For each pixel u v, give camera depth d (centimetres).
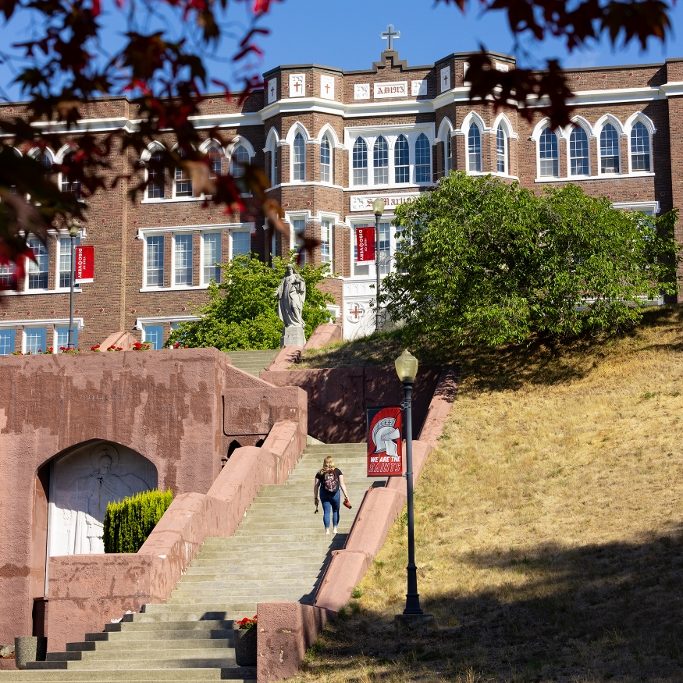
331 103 5481
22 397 3070
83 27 702
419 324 3409
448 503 2517
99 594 2228
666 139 5400
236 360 3856
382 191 5462
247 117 5606
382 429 2483
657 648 1698
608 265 3319
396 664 1794
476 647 1822
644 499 2361
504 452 2786
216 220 5550
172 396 3017
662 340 3325
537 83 733
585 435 2808
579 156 5459
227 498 2573
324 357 3666
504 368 3338
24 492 3023
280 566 2361
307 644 1886
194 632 2100
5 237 603
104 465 3100
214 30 668
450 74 5434
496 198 3384
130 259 5578
